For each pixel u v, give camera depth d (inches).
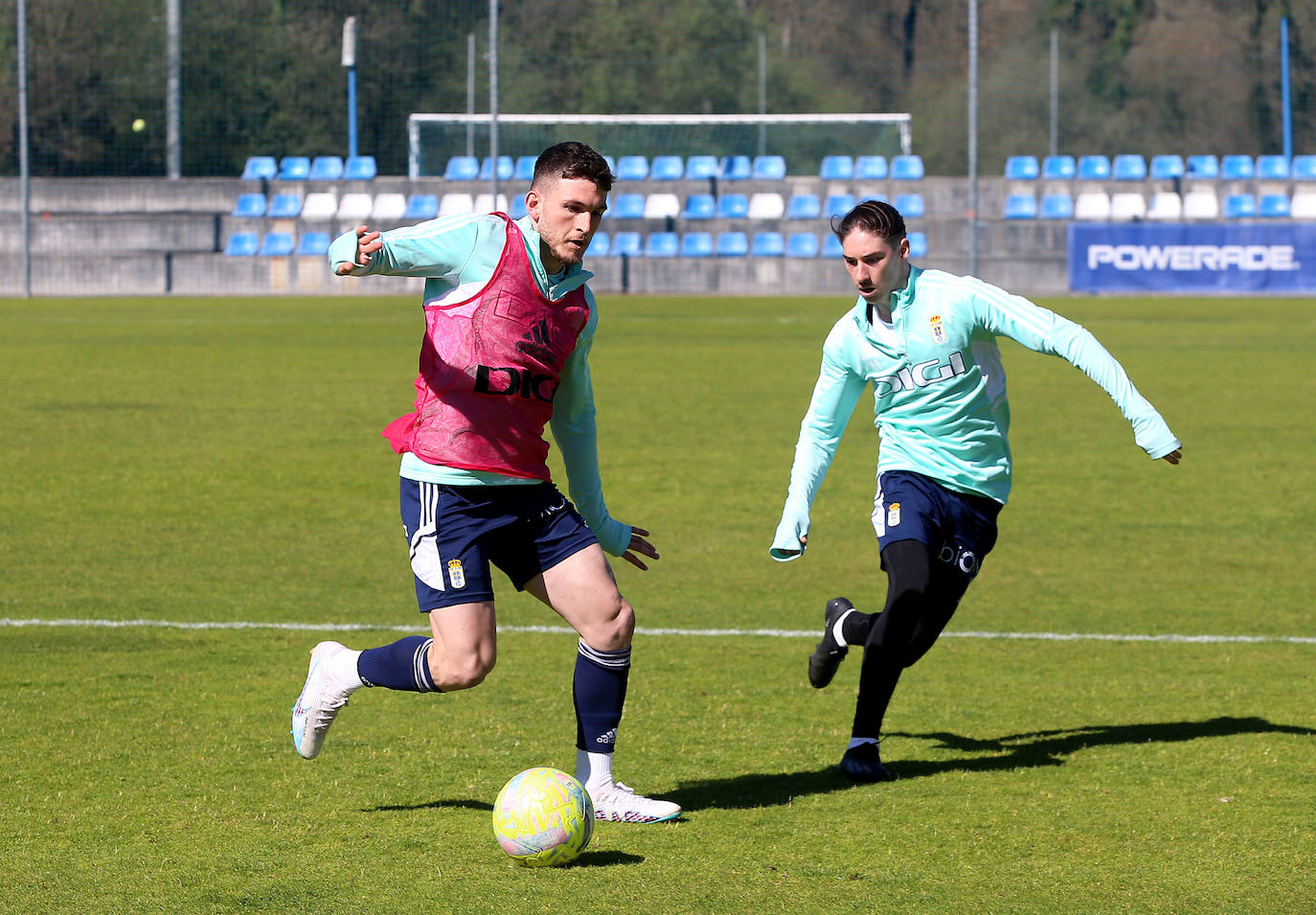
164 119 2952.8
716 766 338.0
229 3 3019.2
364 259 265.9
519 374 282.7
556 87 3631.9
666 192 2492.6
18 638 461.7
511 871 266.5
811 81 3752.5
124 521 668.1
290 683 409.1
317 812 300.2
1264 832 291.1
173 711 379.2
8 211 2426.2
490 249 279.4
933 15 3850.9
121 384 1203.9
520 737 358.9
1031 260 2301.9
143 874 263.7
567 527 294.4
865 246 319.0
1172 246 2247.8
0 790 312.5
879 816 300.8
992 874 267.0
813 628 490.3
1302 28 3659.0
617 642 293.4
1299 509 711.1
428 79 3393.2
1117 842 284.7
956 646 465.1
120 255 2389.3
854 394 343.6
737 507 716.7
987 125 3695.9
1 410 1051.3
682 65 3710.6
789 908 249.6
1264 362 1374.3
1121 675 429.1
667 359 1412.4
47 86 2834.6
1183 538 643.5
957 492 336.2
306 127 3164.4
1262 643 468.4
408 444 290.0
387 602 519.8
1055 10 3848.4
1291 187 2400.3
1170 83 3713.1
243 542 624.4
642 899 253.6
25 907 247.6
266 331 1715.1
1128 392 306.8
